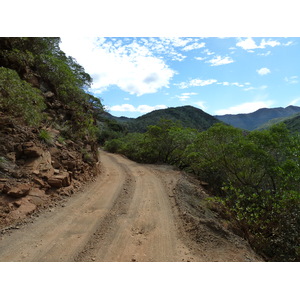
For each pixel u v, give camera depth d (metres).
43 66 14.45
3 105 8.95
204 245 5.24
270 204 8.90
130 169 18.02
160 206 8.41
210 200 10.14
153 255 4.70
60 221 6.29
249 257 4.87
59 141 11.19
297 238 6.95
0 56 11.62
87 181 11.08
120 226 6.34
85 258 4.48
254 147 10.71
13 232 5.30
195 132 24.97
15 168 7.56
